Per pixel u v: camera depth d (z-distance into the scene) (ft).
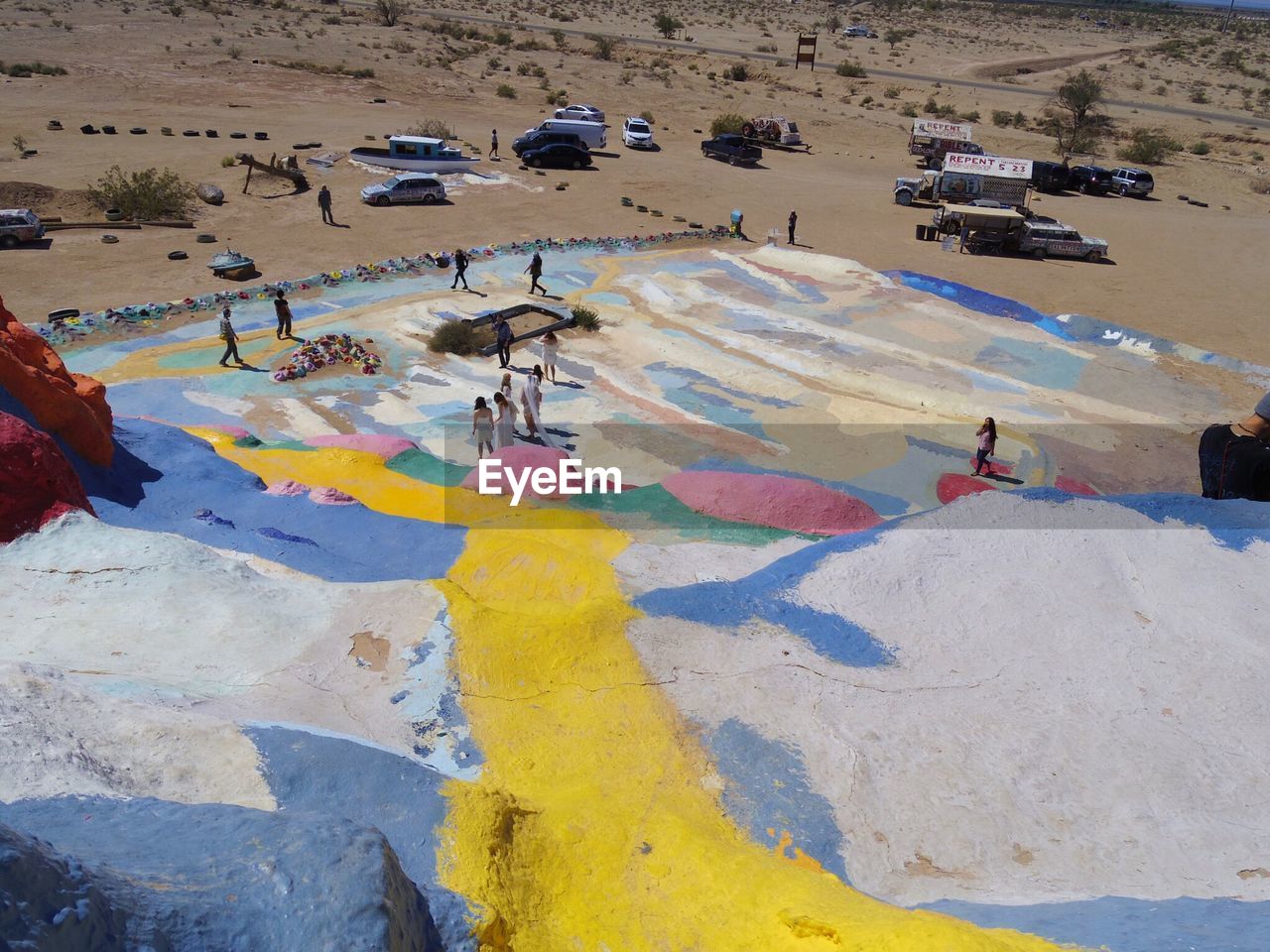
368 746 17.67
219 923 10.46
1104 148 199.72
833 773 19.60
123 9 239.71
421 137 143.02
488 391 67.82
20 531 26.91
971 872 17.43
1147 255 121.49
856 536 29.48
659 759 19.72
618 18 357.82
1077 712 21.84
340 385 67.82
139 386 65.36
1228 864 17.60
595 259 104.58
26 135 132.67
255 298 85.51
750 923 14.75
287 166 123.85
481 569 29.78
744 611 25.26
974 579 26.66
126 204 106.52
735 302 90.38
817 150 181.37
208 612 23.76
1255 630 24.63
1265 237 133.59
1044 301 99.60
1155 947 12.85
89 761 14.94
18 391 33.55
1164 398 74.33
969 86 266.98
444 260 98.02
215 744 16.60
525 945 14.14
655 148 169.07
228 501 37.73
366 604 24.49
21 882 8.45
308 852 11.91
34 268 89.45
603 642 23.13
